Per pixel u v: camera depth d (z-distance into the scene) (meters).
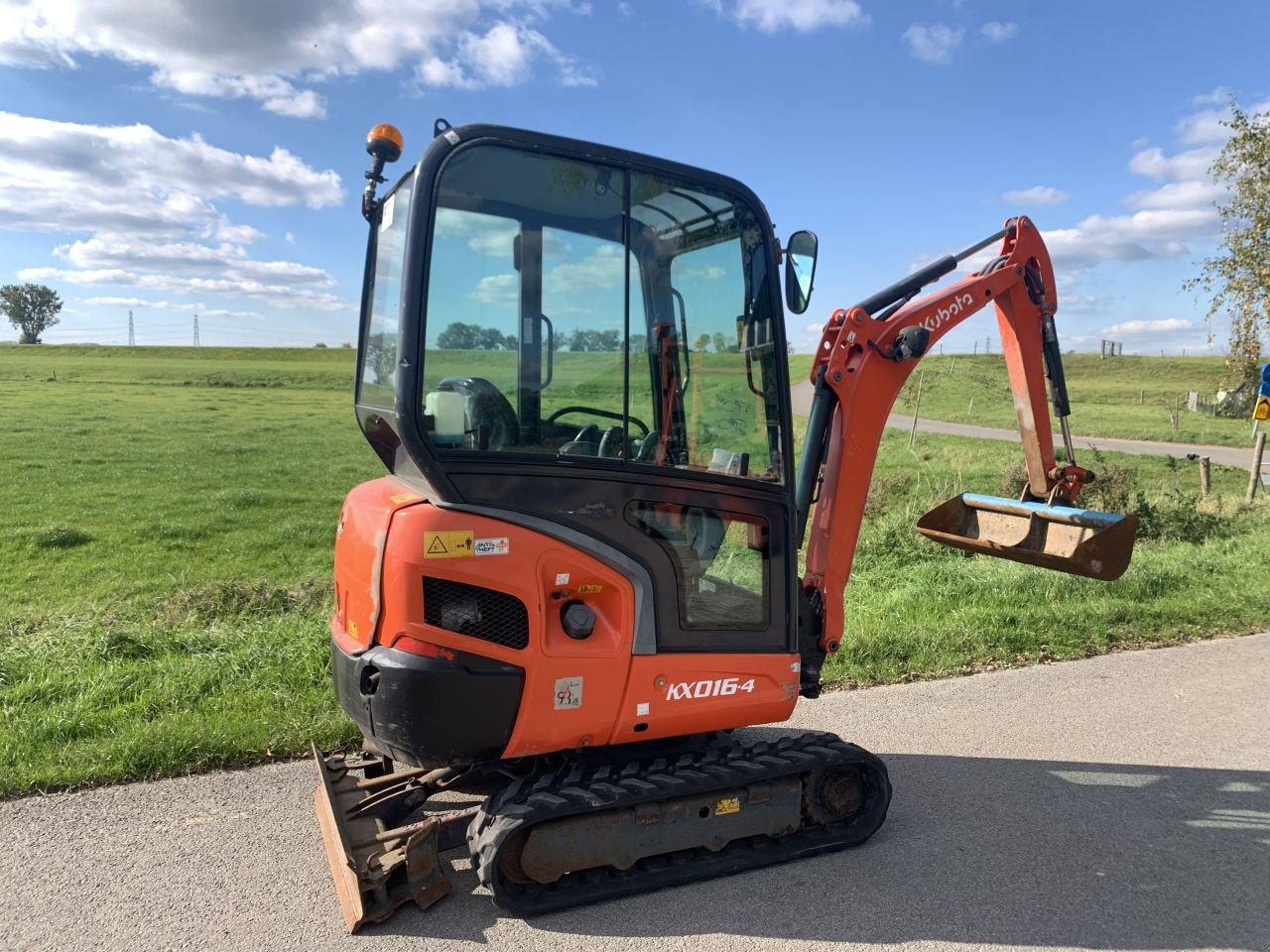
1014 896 3.46
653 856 3.52
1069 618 7.32
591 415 3.31
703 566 3.50
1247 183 16.03
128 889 3.38
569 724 3.24
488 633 3.10
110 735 4.68
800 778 3.70
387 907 3.18
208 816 3.96
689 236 3.49
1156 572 8.62
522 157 3.14
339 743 4.71
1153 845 3.90
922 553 10.08
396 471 3.76
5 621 7.70
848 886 3.52
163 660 5.86
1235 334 16.73
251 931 3.13
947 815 4.16
